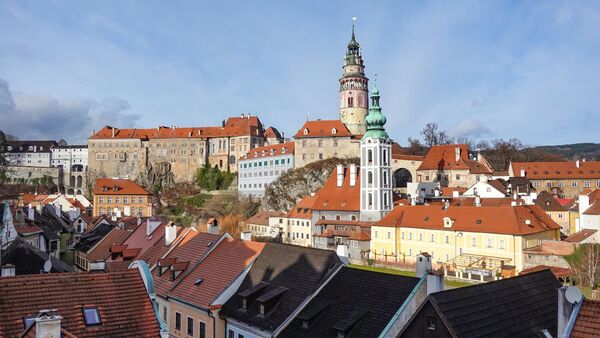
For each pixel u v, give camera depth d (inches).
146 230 2655.0
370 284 1451.8
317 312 1439.5
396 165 7258.9
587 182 6707.7
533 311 1211.9
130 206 6791.3
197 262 1983.3
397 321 1270.9
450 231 4119.1
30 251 2057.1
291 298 1553.9
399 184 7440.9
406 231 4488.2
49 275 1109.1
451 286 3408.0
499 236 3799.2
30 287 1072.8
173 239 2313.0
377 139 5300.2
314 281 1561.3
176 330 1876.2
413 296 1312.7
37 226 3085.6
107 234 3016.7
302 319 1444.4
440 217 4286.4
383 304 1352.1
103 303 1106.1
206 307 1691.7
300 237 6013.8
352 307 1406.3
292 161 7760.8
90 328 1047.0
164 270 2054.6
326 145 7652.6
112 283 1151.0
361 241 4788.4
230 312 1654.8
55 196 6018.7
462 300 1105.4
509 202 4729.3
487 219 3959.2
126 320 1091.3
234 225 7017.7
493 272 3577.8
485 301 1145.4
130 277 1179.9
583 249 3425.2
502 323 1107.9
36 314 1034.1
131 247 2593.5
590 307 896.3
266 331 1482.5
